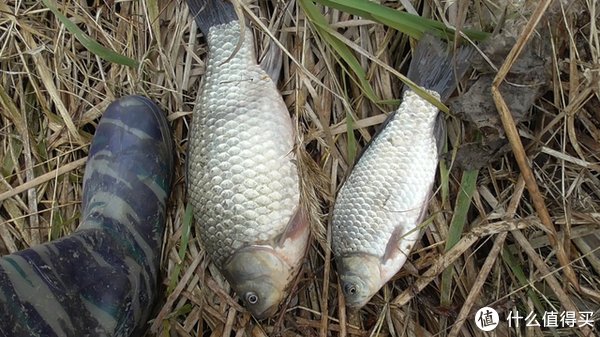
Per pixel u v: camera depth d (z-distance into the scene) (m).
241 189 0.63
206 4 0.67
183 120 0.72
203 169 0.64
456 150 0.67
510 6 0.63
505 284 0.69
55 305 0.54
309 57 0.69
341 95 0.69
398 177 0.64
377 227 0.64
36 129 0.73
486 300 0.69
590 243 0.68
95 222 0.64
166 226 0.71
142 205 0.67
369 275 0.64
